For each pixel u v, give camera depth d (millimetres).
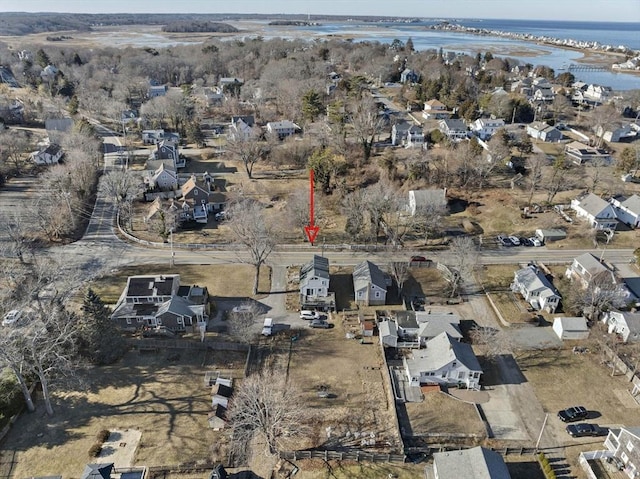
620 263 76312
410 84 187750
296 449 45969
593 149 120188
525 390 53062
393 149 123938
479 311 66125
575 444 46469
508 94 155625
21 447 45344
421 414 49875
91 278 70500
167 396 51375
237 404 46500
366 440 46750
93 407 49875
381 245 81500
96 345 54469
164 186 102875
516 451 45438
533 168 100312
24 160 114938
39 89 172625
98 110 154750
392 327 60031
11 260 75312
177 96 152875
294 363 56531
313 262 69938
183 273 73562
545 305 65812
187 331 61375
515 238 82688
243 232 73000
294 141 122562
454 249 74000
